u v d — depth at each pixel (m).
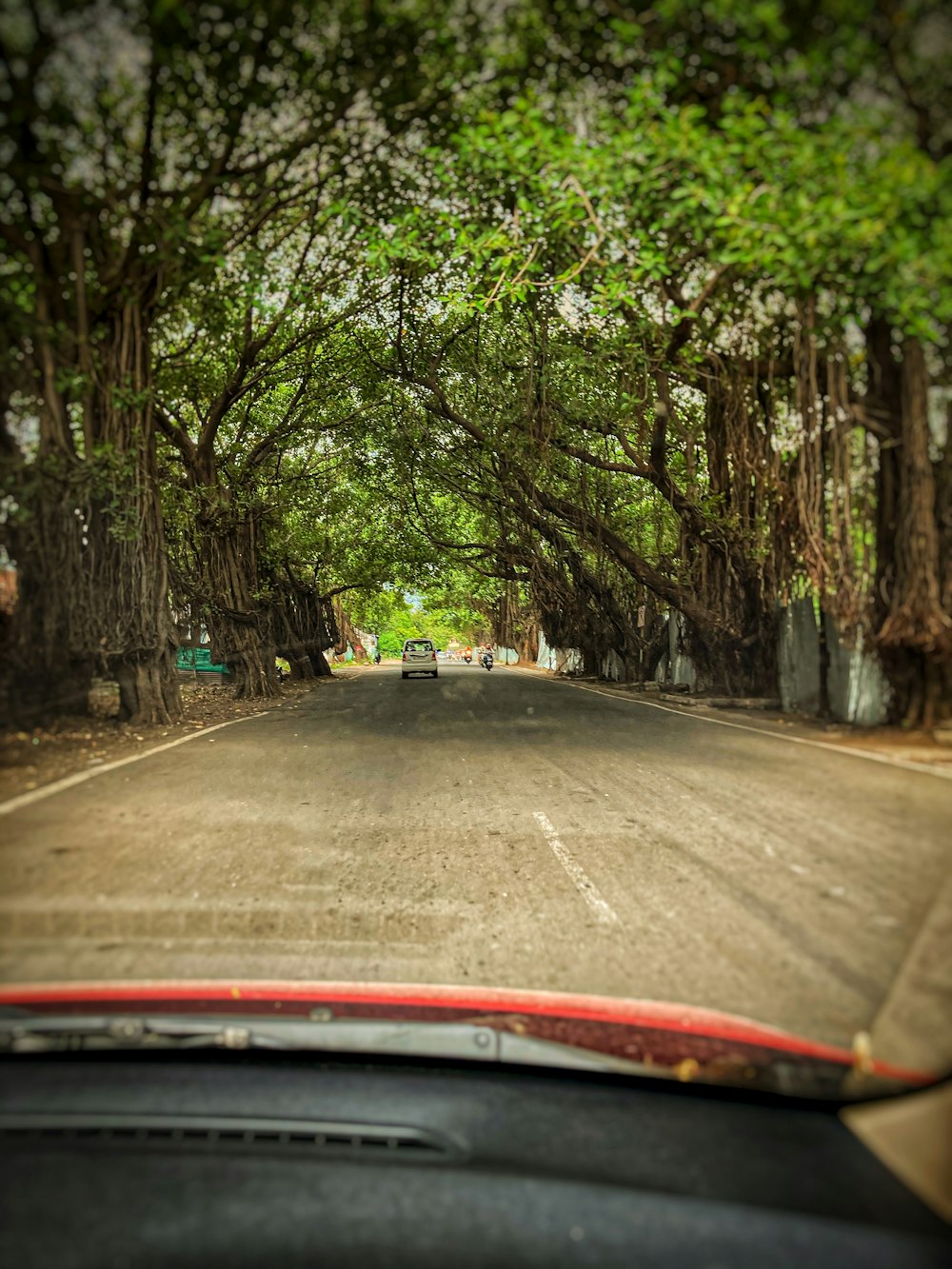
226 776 6.72
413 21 4.31
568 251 7.96
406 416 19.91
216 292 8.02
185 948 3.25
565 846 4.95
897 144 3.48
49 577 5.62
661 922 3.63
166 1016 2.73
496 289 8.37
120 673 9.28
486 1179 2.07
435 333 17.05
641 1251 1.80
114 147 4.67
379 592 32.50
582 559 23.92
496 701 16.91
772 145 3.98
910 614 4.26
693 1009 2.85
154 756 7.39
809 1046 2.57
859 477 5.46
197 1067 2.62
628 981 3.12
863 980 2.74
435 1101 2.44
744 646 14.22
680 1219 1.93
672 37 3.95
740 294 7.73
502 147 5.21
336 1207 1.94
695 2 3.64
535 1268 1.73
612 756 8.19
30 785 4.89
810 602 10.45
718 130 4.46
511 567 29.12
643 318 10.34
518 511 21.70
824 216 4.00
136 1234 1.83
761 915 3.39
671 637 21.75
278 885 4.09
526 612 46.84
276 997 2.94
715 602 15.10
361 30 4.33
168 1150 2.17
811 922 3.05
